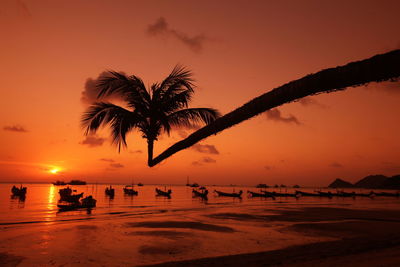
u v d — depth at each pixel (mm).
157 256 12805
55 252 13398
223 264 11492
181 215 30578
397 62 1511
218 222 24422
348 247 14367
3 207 40562
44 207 40969
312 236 17984
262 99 2217
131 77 6398
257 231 19688
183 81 6789
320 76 1846
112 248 14258
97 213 33031
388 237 17562
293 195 88625
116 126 5773
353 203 57812
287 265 10859
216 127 2678
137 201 59188
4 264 11484
